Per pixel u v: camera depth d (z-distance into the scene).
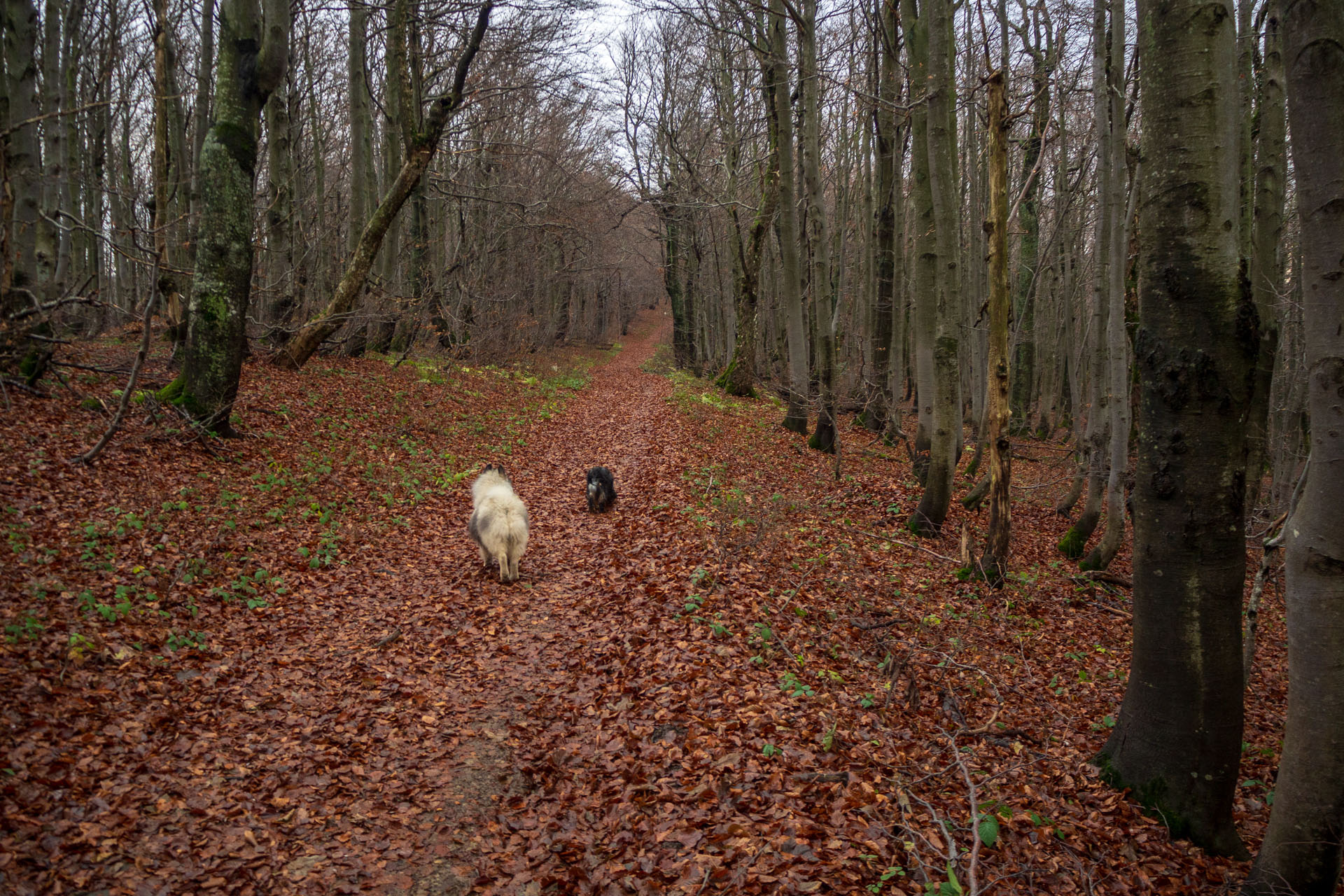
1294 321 12.52
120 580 6.72
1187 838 4.71
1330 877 3.55
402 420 15.75
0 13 10.75
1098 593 11.21
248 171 11.38
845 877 3.88
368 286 20.61
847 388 19.69
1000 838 4.34
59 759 4.52
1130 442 14.34
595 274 45.53
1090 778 5.22
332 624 7.38
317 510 9.98
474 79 21.12
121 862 3.98
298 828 4.53
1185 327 4.57
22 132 10.85
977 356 21.44
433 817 4.77
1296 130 3.41
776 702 5.80
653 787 4.87
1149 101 4.64
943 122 11.64
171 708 5.40
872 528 12.34
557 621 7.95
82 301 10.05
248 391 13.93
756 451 17.05
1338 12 3.26
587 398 27.91
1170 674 4.82
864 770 4.95
